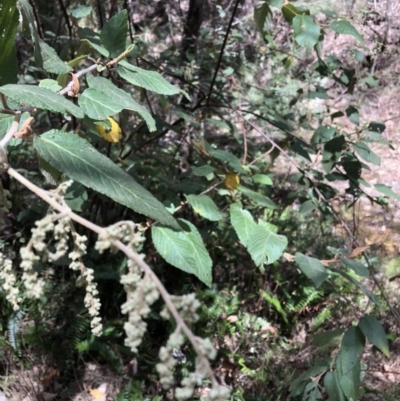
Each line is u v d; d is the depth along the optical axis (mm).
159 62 3293
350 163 2453
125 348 3098
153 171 2871
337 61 3066
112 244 648
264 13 2076
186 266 1292
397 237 4395
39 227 671
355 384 1413
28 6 1187
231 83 3820
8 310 3033
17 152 3570
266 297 3434
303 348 3277
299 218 4324
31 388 2877
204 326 3227
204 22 4387
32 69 2975
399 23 3705
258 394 2949
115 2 2613
